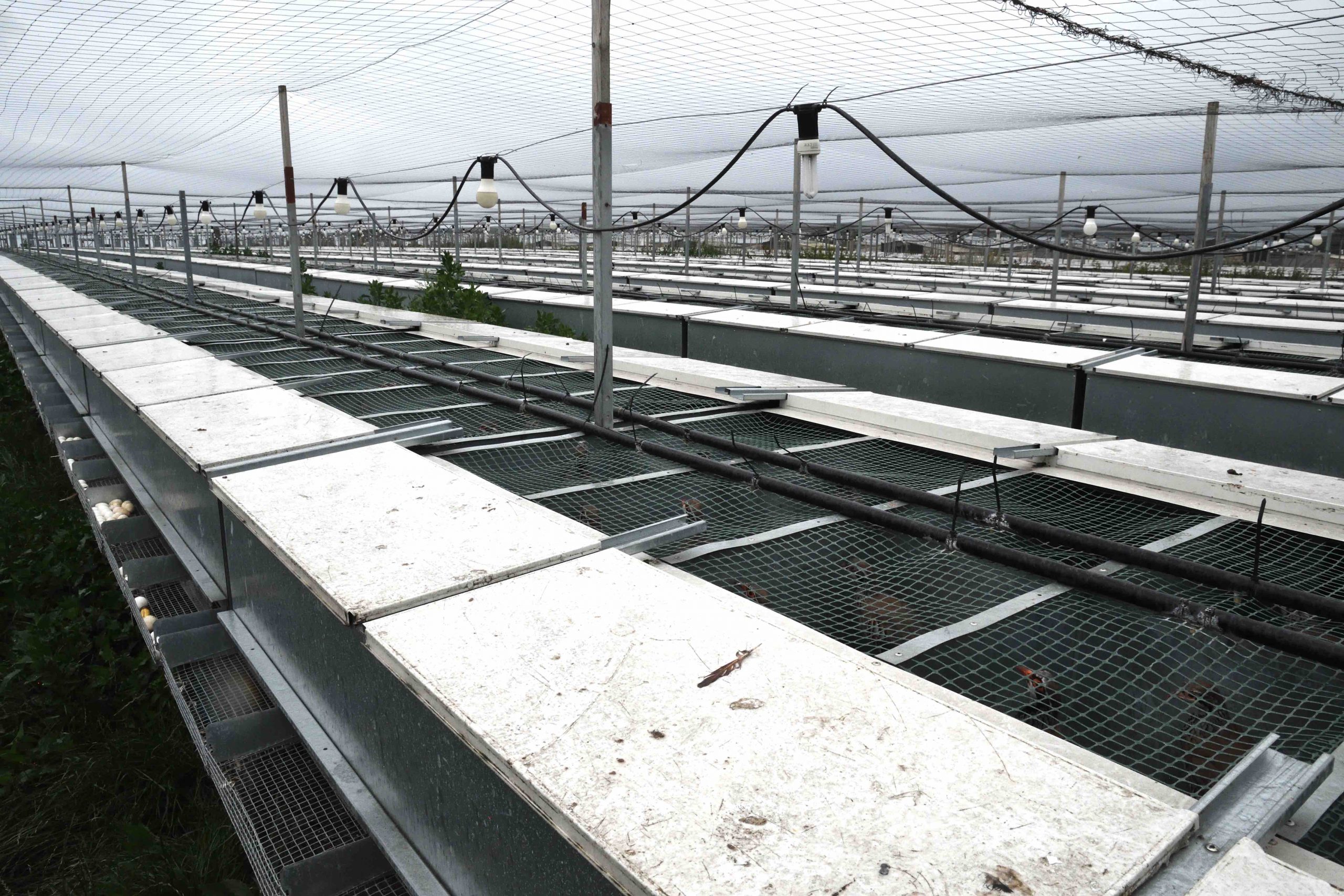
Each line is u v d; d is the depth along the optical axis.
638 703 1.58
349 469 3.09
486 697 1.61
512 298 12.96
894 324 10.73
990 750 1.44
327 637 2.46
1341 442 5.21
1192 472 3.40
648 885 1.14
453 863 1.95
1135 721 1.92
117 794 3.89
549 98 8.69
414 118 10.04
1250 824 1.35
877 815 1.27
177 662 3.28
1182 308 11.91
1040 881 1.14
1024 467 3.79
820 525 2.98
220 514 3.38
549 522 2.55
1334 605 2.23
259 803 2.55
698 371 5.67
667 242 42.12
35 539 6.64
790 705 1.57
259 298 11.78
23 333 14.12
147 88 8.30
